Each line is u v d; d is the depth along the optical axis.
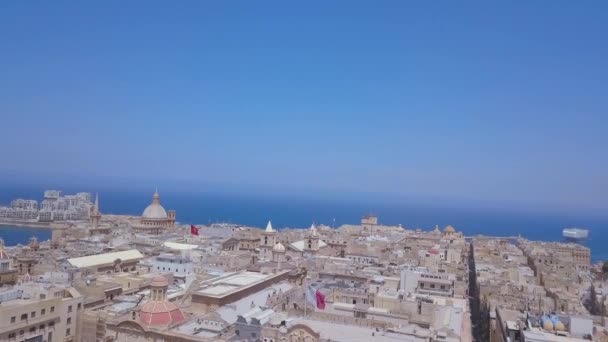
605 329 141.12
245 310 174.00
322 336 136.88
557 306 192.38
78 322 163.88
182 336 143.25
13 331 140.75
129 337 150.25
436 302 184.62
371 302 185.12
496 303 195.25
